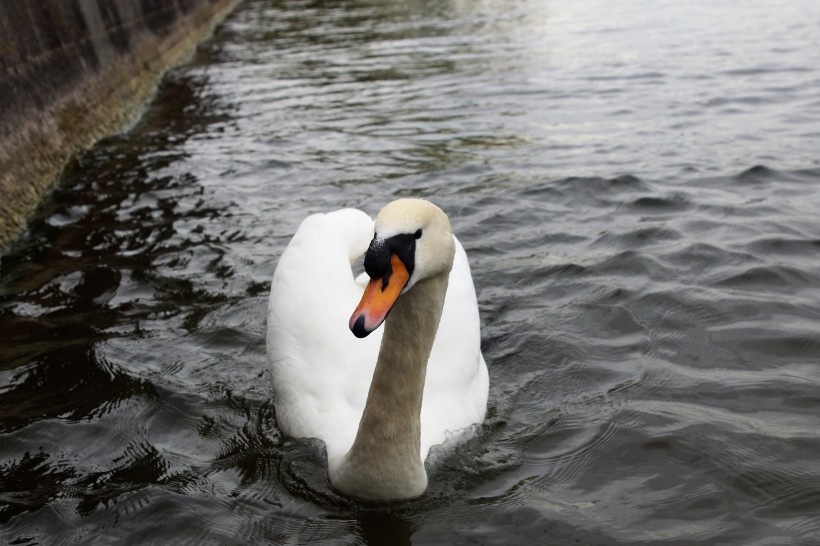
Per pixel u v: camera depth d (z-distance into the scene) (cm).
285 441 141
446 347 145
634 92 361
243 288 191
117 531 122
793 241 204
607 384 154
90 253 213
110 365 162
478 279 194
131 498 128
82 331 175
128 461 137
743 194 237
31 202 243
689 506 123
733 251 200
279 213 236
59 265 207
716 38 477
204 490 130
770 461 131
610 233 214
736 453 133
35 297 191
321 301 147
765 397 147
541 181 253
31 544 120
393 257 110
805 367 155
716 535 117
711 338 166
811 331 166
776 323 169
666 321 172
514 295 186
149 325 177
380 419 121
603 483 129
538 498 126
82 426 146
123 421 147
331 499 128
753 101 336
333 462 131
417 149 293
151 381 157
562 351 164
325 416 138
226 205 243
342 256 153
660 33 505
